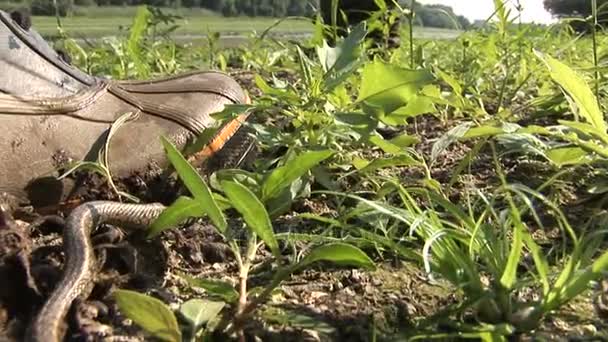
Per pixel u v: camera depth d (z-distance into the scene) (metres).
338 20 4.41
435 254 1.41
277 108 2.13
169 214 1.61
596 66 2.54
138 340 1.33
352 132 2.09
